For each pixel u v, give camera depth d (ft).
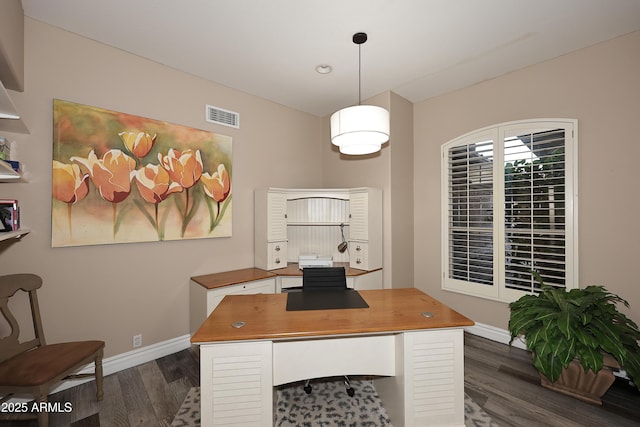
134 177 8.13
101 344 6.63
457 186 10.64
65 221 7.05
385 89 10.73
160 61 8.69
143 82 8.42
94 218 7.46
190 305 9.36
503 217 9.45
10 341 5.76
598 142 7.81
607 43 7.68
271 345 5.11
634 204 7.30
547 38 7.64
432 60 8.75
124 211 7.95
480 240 10.06
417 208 11.94
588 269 7.96
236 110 10.64
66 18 6.75
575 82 8.20
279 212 10.87
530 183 8.87
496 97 9.75
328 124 13.35
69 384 7.13
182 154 9.11
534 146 8.87
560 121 8.37
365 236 10.51
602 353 6.56
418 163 11.92
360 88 10.61
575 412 6.29
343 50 8.23
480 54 8.43
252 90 10.75
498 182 9.55
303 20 6.95
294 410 6.45
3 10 5.09
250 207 11.05
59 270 7.05
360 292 7.47
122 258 8.02
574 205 8.13
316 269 8.02
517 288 9.23
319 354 5.93
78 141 7.24
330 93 11.07
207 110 9.82
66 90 7.13
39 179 6.77
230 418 5.05
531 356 8.70
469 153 10.23
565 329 6.03
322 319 5.66
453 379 5.60
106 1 6.23
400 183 11.31
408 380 5.49
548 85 8.68
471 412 6.28
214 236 9.86
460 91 10.67
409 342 5.49
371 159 11.50
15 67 5.86
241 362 5.06
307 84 10.29
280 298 6.96
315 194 11.16
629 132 7.36
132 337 8.18
